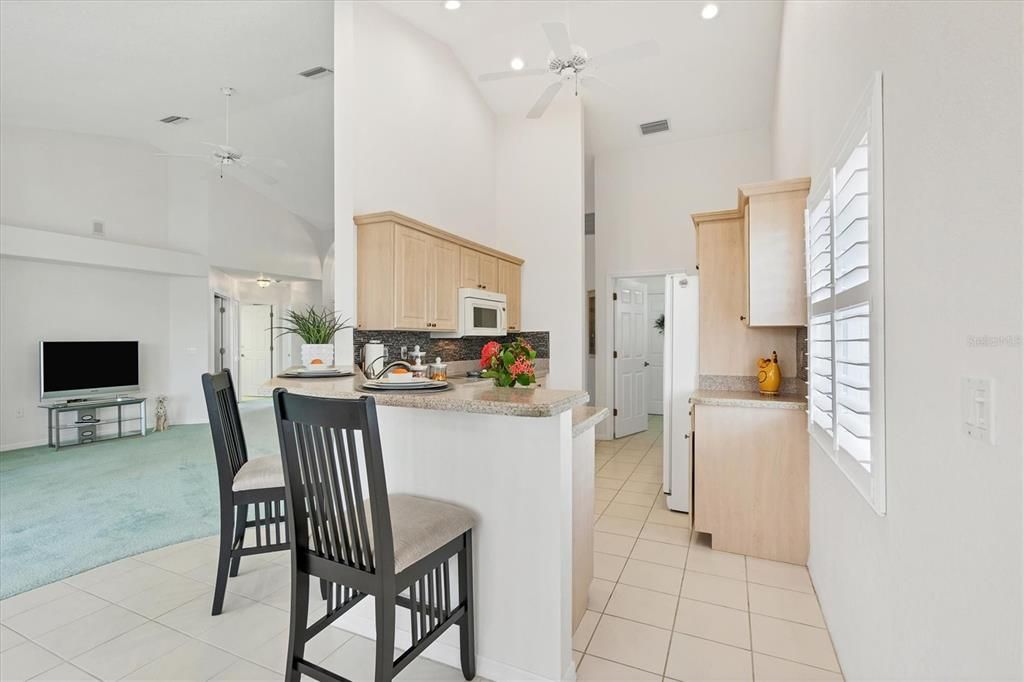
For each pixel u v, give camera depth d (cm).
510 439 175
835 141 195
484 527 180
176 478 430
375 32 360
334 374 252
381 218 332
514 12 382
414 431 193
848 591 176
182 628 208
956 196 94
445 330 395
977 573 86
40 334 571
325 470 148
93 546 288
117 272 635
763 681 177
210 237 698
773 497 276
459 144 464
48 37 382
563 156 514
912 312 114
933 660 104
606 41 413
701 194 555
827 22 212
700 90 479
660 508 365
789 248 267
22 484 412
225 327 837
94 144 603
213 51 414
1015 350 75
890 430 129
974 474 87
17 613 219
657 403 821
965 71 90
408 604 176
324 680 151
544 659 170
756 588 244
